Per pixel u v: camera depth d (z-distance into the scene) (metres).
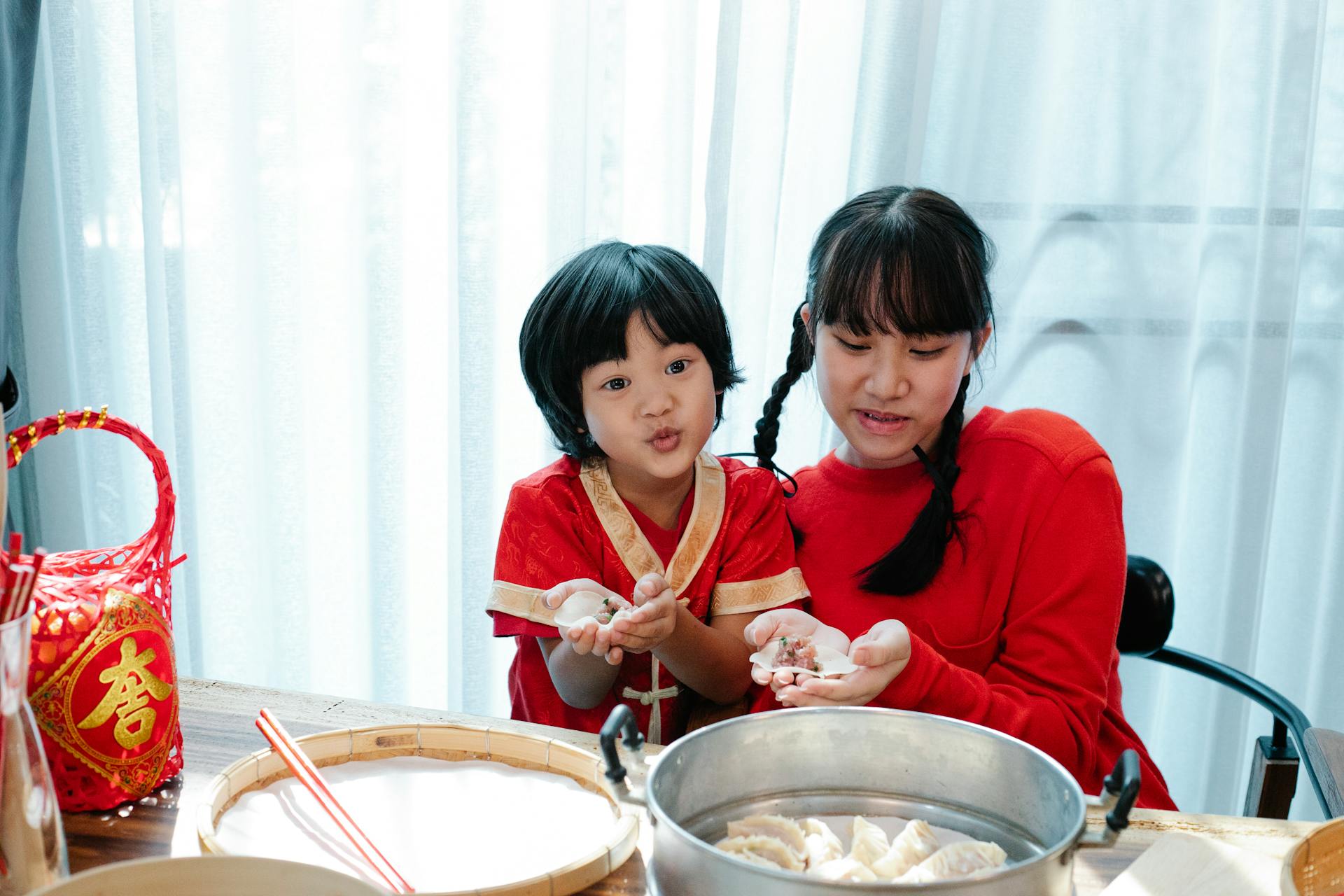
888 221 1.00
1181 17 1.48
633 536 1.13
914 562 1.06
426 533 1.75
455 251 1.61
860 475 1.14
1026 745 0.63
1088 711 1.00
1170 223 1.53
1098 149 1.54
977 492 1.09
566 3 1.50
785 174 1.55
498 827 0.67
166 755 0.72
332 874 0.47
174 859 0.47
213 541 1.77
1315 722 1.72
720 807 0.66
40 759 0.54
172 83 1.61
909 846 0.60
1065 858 0.52
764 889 0.49
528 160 1.62
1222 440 1.60
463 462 1.63
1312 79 1.48
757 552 1.13
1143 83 1.51
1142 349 1.57
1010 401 1.61
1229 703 1.62
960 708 0.94
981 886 0.49
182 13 1.62
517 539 1.13
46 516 1.79
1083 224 1.55
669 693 1.12
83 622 0.68
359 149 1.61
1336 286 1.62
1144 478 1.60
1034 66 1.50
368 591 1.74
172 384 1.69
